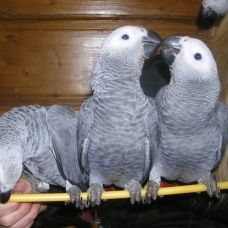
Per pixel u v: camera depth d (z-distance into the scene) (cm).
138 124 44
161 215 57
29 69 81
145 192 44
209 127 46
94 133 44
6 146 43
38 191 55
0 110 81
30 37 80
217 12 71
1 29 80
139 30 46
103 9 79
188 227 56
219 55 52
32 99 81
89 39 80
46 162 50
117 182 49
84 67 80
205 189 43
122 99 43
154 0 79
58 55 80
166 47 46
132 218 58
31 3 79
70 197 42
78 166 50
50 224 79
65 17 79
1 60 80
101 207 57
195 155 46
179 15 79
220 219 54
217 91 44
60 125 49
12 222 48
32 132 48
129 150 44
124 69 44
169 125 45
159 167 49
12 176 42
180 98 44
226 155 50
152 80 59
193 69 44
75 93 81
